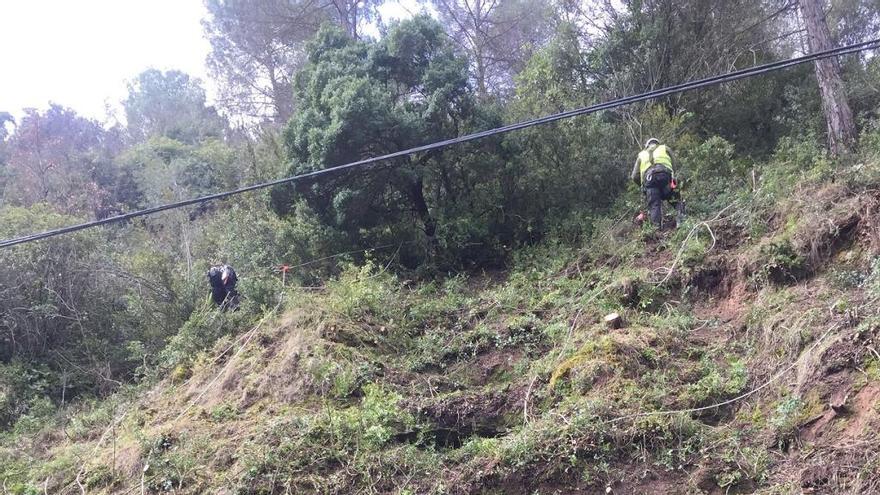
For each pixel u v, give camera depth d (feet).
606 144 41.57
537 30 75.41
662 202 34.71
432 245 39.88
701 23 48.34
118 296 41.65
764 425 19.21
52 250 39.83
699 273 27.81
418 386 25.23
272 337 29.68
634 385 21.47
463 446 21.43
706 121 46.68
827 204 26.55
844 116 36.81
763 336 22.80
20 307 38.17
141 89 135.64
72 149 91.50
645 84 47.06
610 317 25.54
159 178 69.87
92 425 30.42
